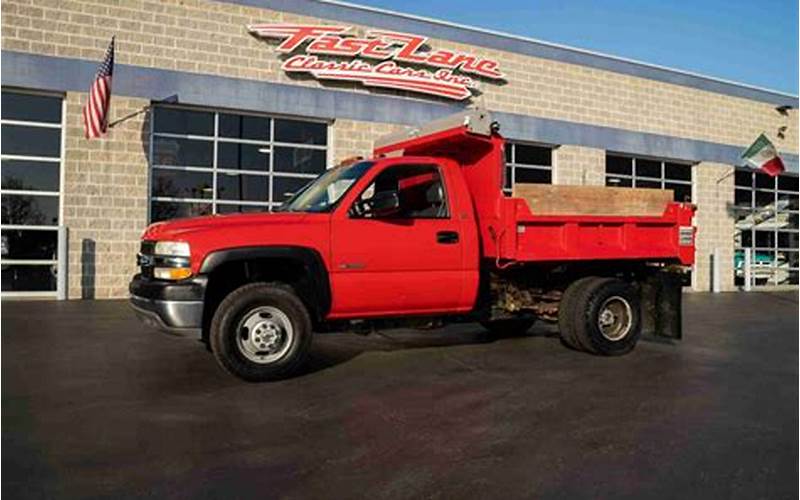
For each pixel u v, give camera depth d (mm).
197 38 14180
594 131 19266
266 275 7254
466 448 4809
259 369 6695
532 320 9898
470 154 8531
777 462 4594
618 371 7504
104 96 12492
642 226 8938
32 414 5508
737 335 10539
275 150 15242
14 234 13141
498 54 17688
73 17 13195
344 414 5637
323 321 7312
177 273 6652
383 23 16078
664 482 4219
